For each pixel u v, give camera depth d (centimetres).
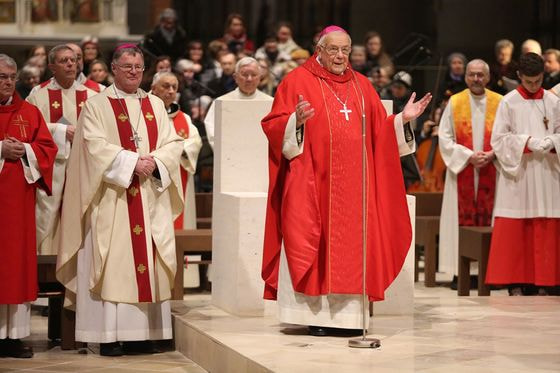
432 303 1250
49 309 1186
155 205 1115
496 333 1052
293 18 3073
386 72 1916
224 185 1222
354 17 2981
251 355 945
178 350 1152
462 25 2728
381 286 1028
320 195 1034
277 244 1052
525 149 1380
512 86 1806
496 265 1390
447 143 1521
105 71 1677
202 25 3125
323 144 1033
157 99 1148
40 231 1285
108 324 1097
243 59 1465
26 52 2689
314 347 982
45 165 1108
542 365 899
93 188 1080
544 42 2591
